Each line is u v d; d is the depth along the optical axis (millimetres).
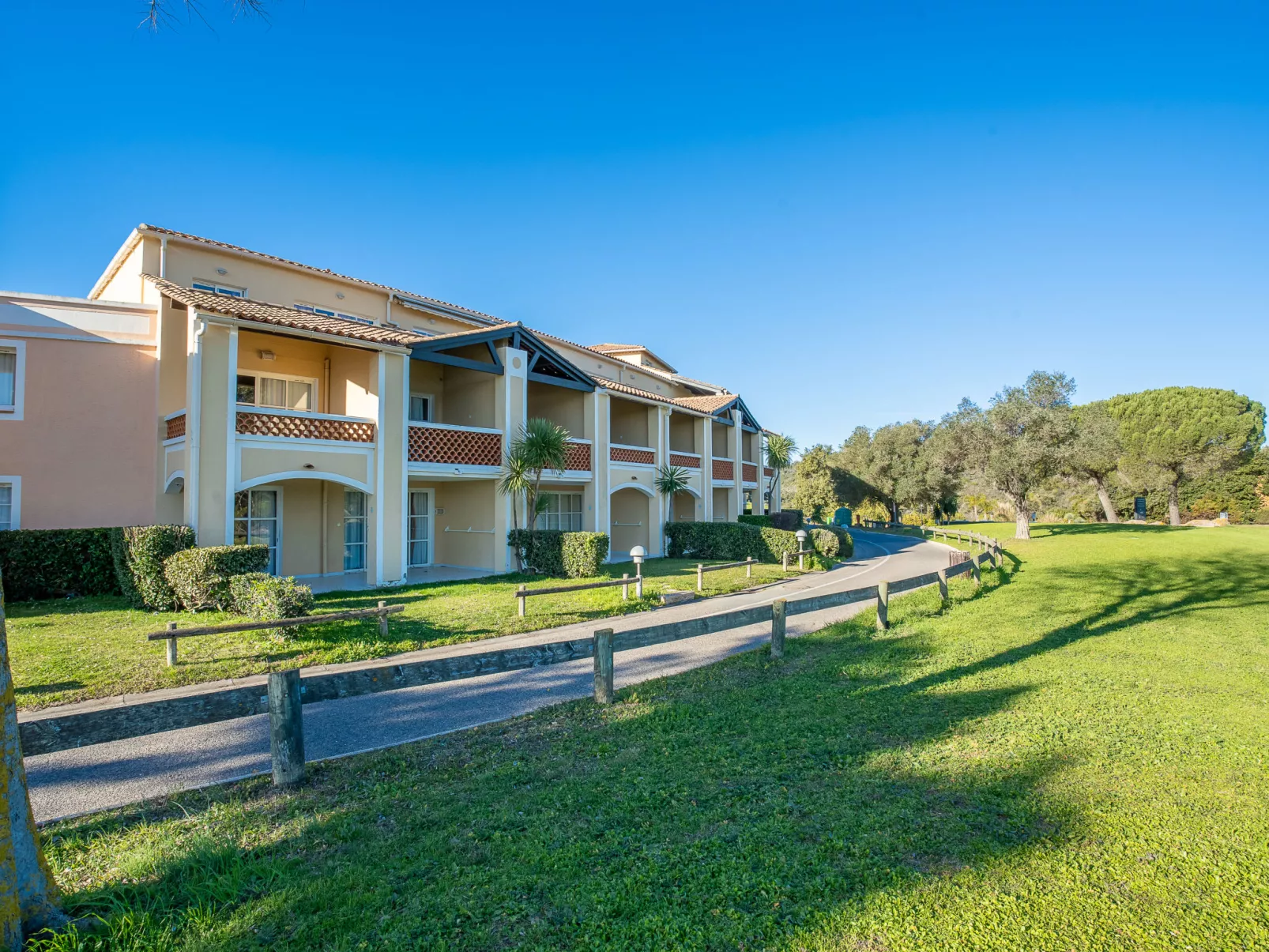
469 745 5266
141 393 14172
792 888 3174
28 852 2785
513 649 5535
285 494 15359
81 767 4973
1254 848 3555
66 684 6832
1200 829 3758
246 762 5078
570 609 11422
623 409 24406
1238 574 16609
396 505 14336
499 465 16953
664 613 11773
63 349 13578
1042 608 12000
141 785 4625
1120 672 7348
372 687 4734
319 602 11781
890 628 10117
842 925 2895
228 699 4152
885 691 6625
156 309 14273
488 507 17203
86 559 12383
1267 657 8117
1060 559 20328
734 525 21234
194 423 11547
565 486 21406
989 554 16844
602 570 15633
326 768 4773
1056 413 26094
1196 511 49750
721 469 27578
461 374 18562
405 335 15695
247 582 9500
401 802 4172
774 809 4016
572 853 3496
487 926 2902
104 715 3580
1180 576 16484
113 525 13797
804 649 8773
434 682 5047
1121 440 37812
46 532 12008
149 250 14531
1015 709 5988
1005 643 8906
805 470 54688
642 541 22969
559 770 4703
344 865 3395
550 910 3018
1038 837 3670
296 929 2863
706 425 26078
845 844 3586
